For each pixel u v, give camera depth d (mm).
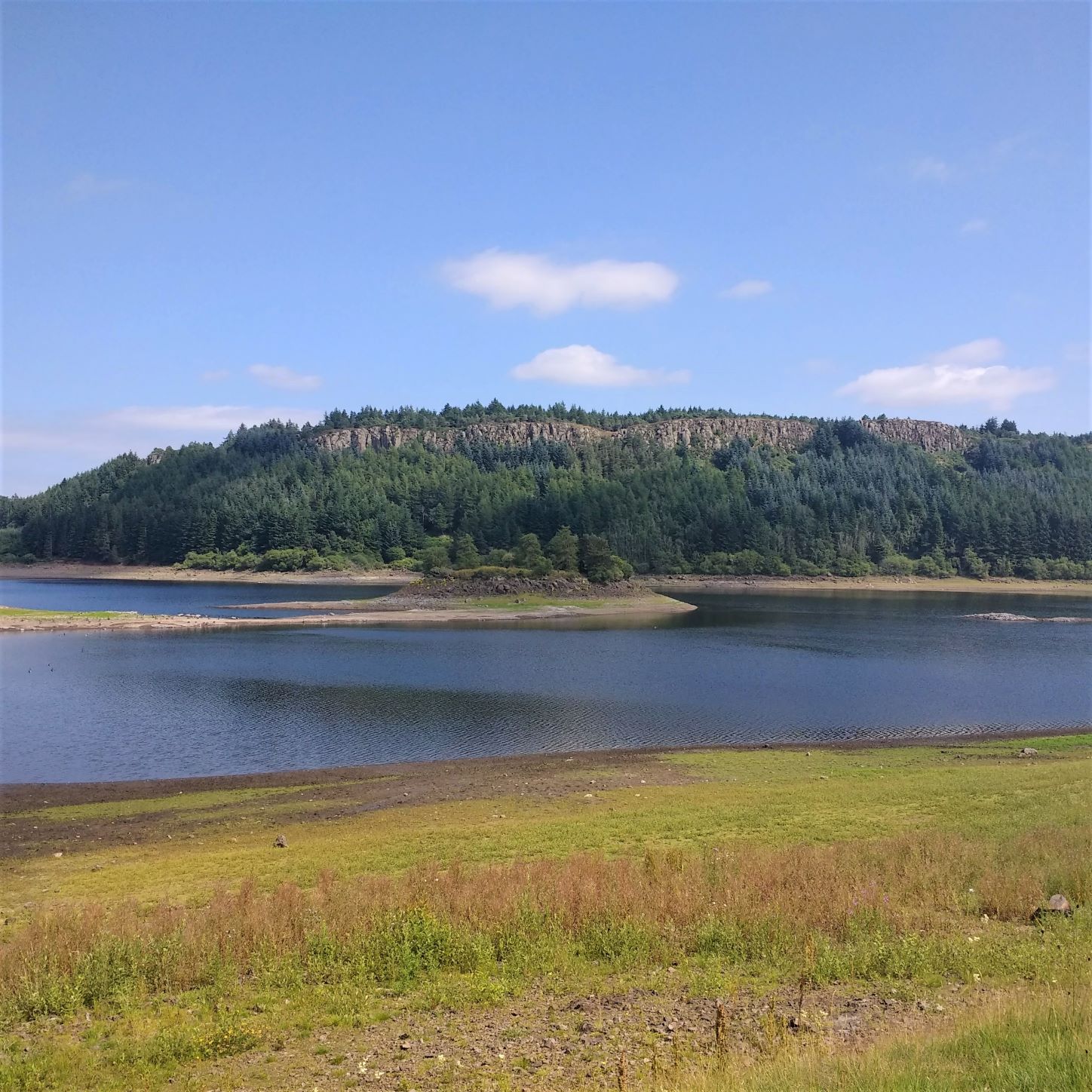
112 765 39688
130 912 17625
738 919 16203
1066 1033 9961
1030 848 20078
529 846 24078
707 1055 10844
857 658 77688
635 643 88312
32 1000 13586
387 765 39719
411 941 15203
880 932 15188
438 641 89750
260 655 77688
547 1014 12672
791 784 33688
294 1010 13094
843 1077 9125
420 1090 10383
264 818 30438
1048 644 90250
